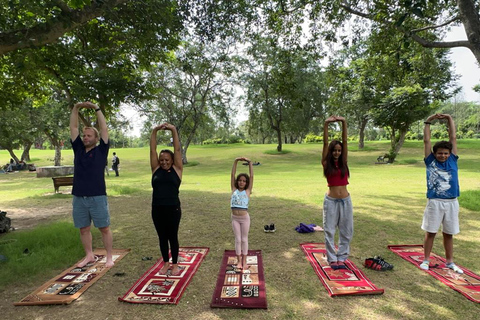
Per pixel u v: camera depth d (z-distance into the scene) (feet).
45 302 10.79
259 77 98.78
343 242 13.76
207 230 20.08
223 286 11.98
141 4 23.66
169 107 94.43
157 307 10.57
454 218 13.01
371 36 31.12
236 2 28.09
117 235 19.34
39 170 75.66
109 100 29.37
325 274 12.87
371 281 12.31
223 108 96.17
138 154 133.28
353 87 95.45
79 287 12.03
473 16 20.90
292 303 10.73
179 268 13.80
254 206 27.58
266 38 32.81
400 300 10.84
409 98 75.46
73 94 28.40
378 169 68.08
